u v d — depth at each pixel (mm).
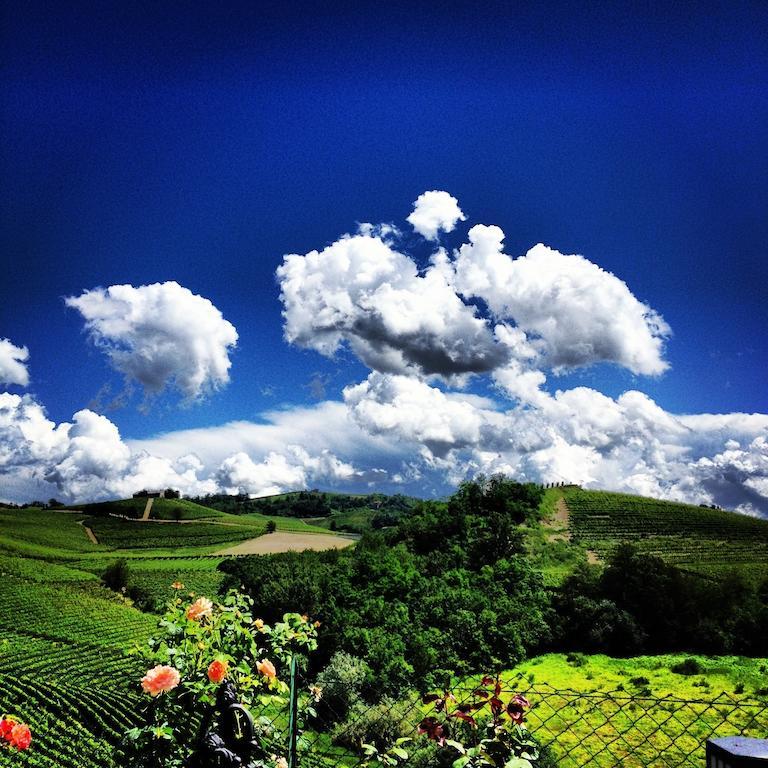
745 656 60406
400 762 4004
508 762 3668
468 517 95562
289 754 3871
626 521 133375
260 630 5055
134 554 157250
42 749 34719
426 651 52000
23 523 186375
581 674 53781
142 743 4152
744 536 125062
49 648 68438
